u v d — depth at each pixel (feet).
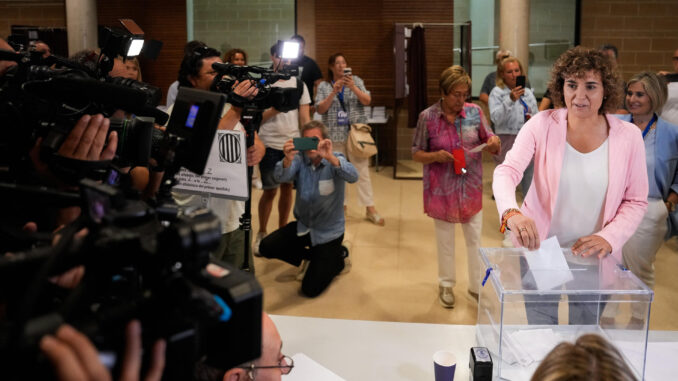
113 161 3.70
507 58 16.85
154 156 4.00
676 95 12.28
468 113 11.51
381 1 24.40
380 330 6.58
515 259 5.88
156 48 6.84
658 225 9.75
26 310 1.87
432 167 11.59
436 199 11.63
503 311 5.22
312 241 12.71
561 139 7.05
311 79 21.08
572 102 6.79
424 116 11.55
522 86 16.02
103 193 2.46
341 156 12.58
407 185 21.40
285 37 25.35
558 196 7.19
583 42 24.39
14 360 1.71
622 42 24.25
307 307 12.04
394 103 23.91
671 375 5.36
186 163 3.36
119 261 2.25
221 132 7.75
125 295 2.33
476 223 11.76
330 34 24.89
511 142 16.72
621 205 7.12
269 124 14.61
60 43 23.65
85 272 2.27
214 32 25.63
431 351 6.17
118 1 25.41
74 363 1.67
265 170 14.75
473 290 12.10
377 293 12.66
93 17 23.40
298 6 24.88
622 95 6.82
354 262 14.29
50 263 2.02
